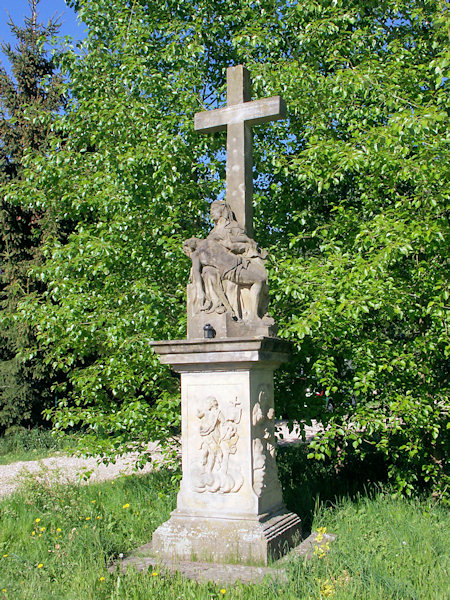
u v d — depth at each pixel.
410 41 7.18
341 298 5.59
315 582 4.01
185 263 6.70
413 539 5.08
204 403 5.18
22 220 17.14
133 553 5.07
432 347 6.07
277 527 4.93
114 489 8.12
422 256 6.62
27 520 6.25
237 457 5.02
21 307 7.52
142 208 7.07
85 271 7.45
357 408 6.32
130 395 7.27
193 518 5.03
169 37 7.79
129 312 7.03
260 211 7.42
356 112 6.74
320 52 7.34
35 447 15.70
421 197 5.92
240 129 5.78
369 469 8.02
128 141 7.29
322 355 6.25
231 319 5.18
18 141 17.53
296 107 6.93
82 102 7.49
